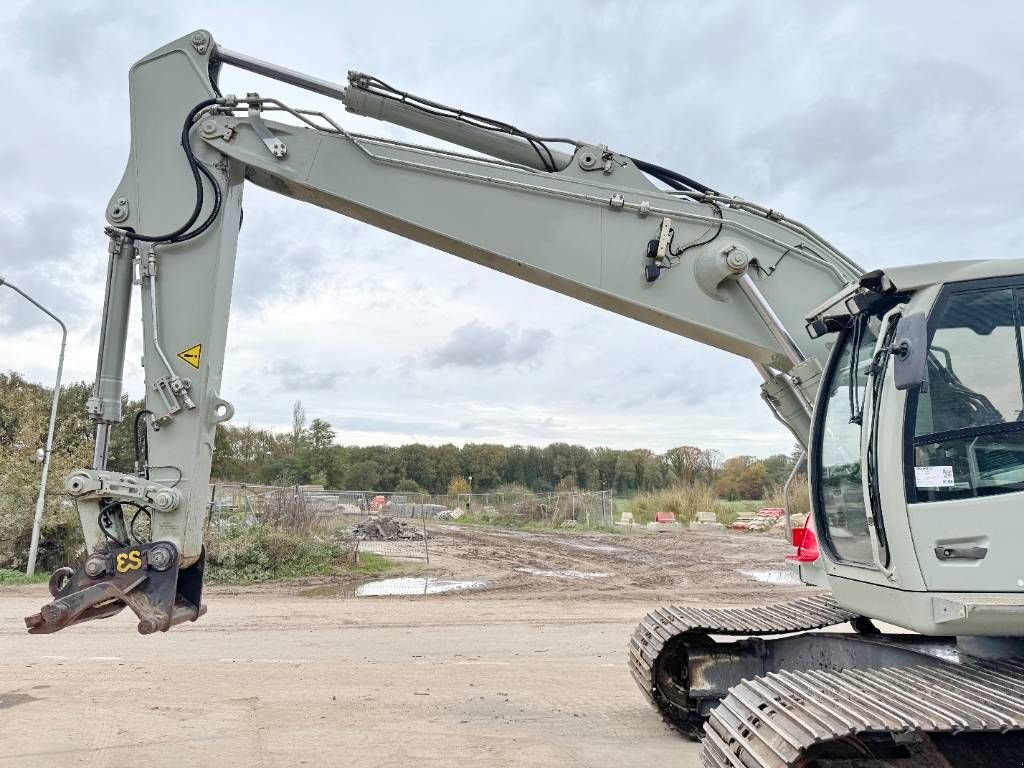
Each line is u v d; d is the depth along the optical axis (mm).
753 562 17547
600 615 11008
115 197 5230
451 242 5266
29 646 8672
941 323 3820
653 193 5207
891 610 3811
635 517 30281
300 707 6266
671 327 5215
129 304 5191
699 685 5590
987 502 3523
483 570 16109
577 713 6137
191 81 5289
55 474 15492
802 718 3270
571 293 5312
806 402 4879
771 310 4957
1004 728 3072
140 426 5051
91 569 4492
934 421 3699
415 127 5535
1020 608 3326
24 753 5133
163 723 5805
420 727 5746
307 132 5250
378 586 14000
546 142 5438
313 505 19609
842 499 4379
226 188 5211
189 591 4895
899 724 3062
